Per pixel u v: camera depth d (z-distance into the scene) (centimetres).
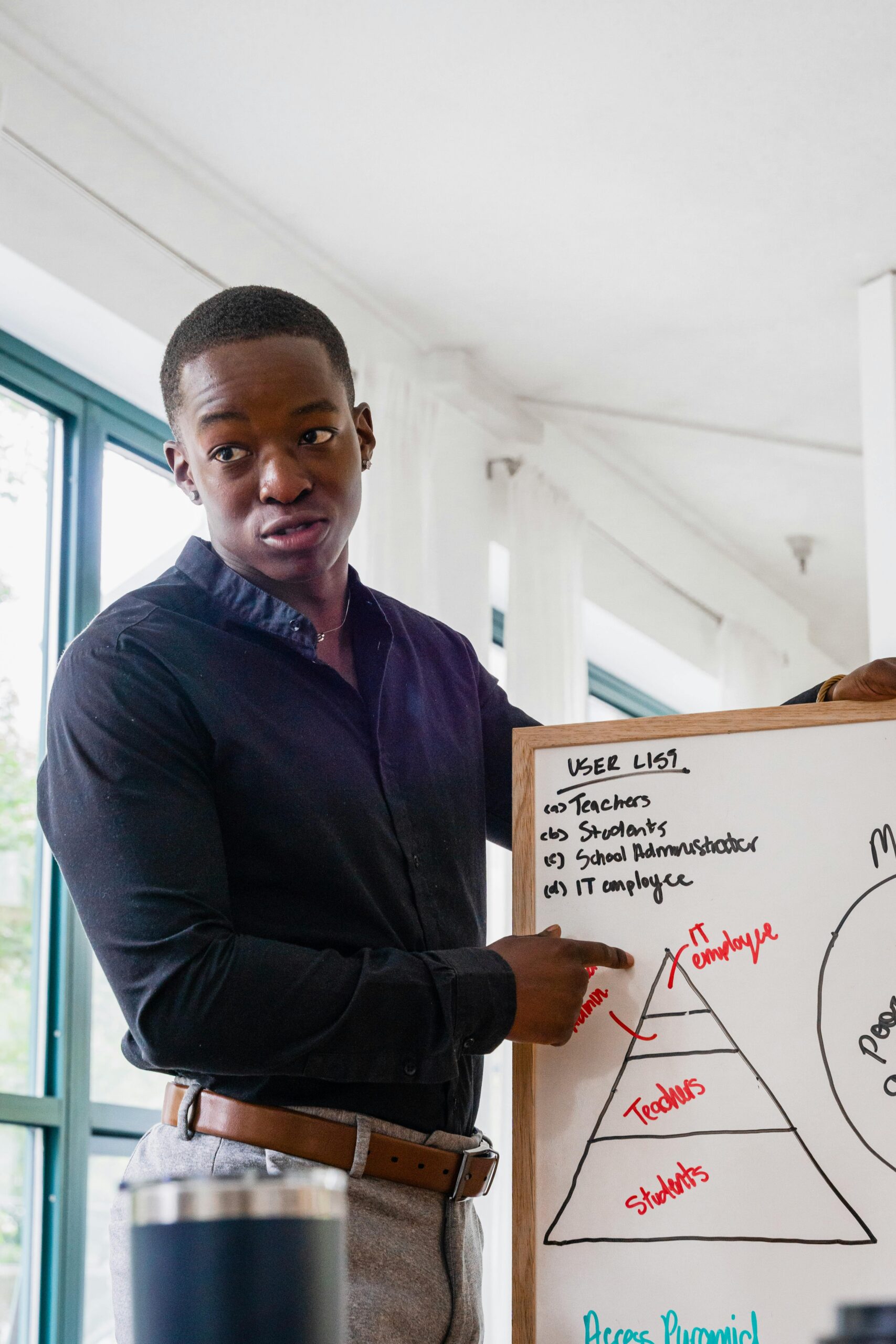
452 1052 110
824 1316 109
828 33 283
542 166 324
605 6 275
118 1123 285
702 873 125
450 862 129
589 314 385
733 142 317
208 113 304
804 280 369
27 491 299
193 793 115
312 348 128
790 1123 115
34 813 285
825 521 510
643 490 494
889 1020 116
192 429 128
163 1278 53
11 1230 262
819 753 125
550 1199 118
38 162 281
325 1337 53
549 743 133
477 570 409
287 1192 54
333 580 133
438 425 390
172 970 105
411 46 286
